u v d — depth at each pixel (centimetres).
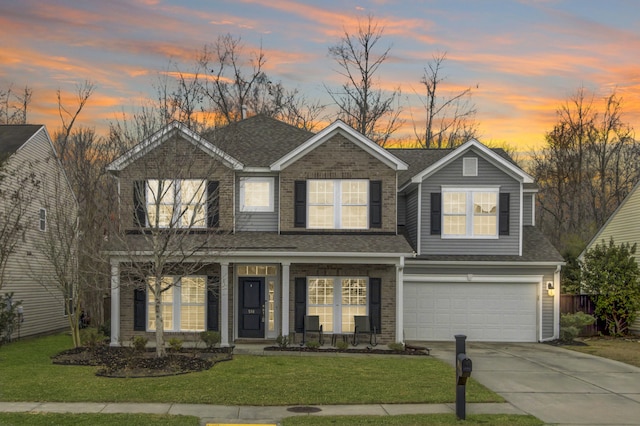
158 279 1916
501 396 1548
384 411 1367
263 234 2456
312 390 1534
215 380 1620
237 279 2433
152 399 1419
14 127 2955
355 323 2367
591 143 5134
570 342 2616
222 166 2408
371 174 2464
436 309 2689
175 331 2372
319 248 2312
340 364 1912
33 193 2855
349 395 1491
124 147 2345
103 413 1295
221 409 1358
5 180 2622
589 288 2897
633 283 2811
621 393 1612
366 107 4444
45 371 1742
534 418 1335
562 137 5175
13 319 2469
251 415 1316
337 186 2470
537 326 2683
